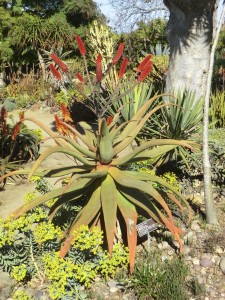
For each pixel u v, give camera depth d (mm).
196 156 4789
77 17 18953
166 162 4820
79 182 3131
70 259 2854
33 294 2838
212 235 3498
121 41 14711
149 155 3330
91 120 10156
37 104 12906
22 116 4758
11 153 5613
